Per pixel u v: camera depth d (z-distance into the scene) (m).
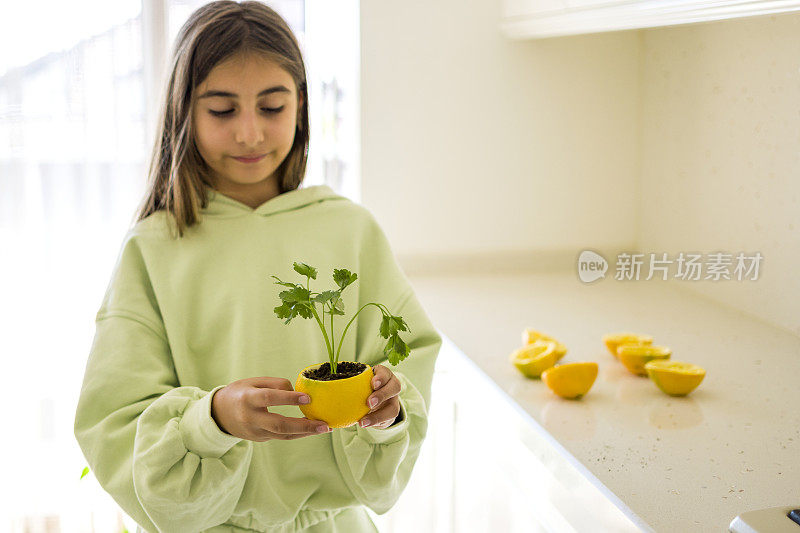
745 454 0.98
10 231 1.99
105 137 1.99
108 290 1.03
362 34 1.96
